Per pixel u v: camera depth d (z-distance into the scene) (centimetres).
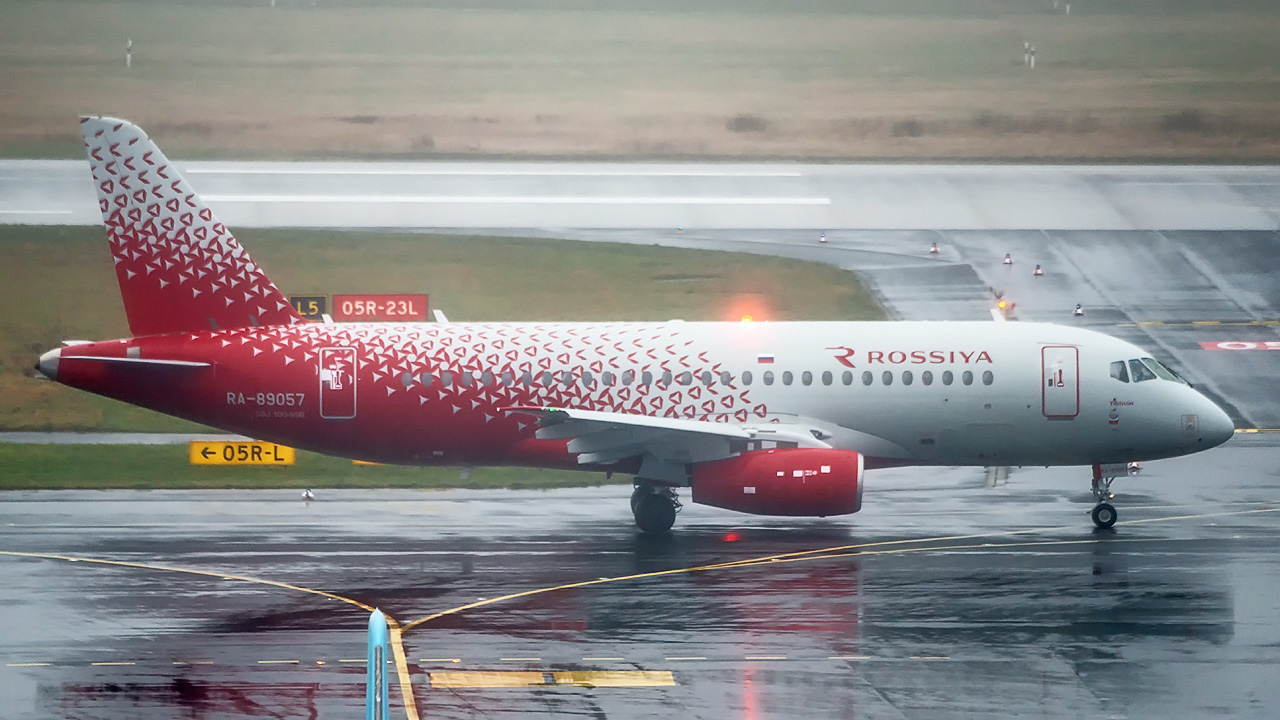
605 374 16800
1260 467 19825
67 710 10356
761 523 17088
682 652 11694
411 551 15500
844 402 16750
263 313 16988
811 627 12394
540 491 19262
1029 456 16900
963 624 12462
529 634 12231
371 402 16800
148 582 14088
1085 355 16750
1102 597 13325
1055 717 10169
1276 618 12594
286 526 16912
